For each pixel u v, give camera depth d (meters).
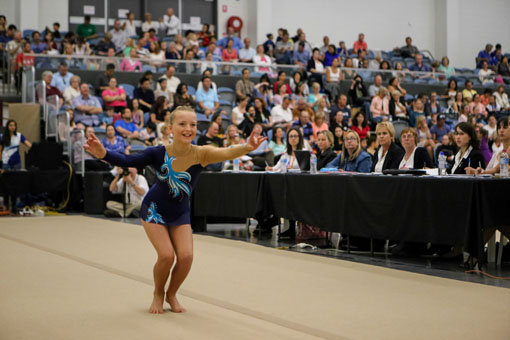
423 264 5.07
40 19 16.64
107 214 9.08
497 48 19.42
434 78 15.48
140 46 14.38
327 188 5.79
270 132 10.53
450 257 5.38
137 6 17.91
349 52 18.11
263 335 2.96
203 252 5.69
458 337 2.90
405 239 5.04
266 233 7.13
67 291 4.00
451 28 20.23
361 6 19.77
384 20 20.02
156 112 11.30
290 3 19.00
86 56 12.73
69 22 17.22
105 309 3.50
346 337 2.92
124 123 10.84
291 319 3.27
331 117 12.11
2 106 11.22
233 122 11.62
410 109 13.13
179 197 3.45
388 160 6.02
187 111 3.40
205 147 3.48
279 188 6.38
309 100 12.98
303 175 6.06
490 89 15.08
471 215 4.57
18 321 3.23
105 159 3.28
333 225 5.72
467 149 5.77
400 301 3.69
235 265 4.99
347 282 4.28
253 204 6.53
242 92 12.88
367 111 12.85
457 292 3.94
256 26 18.27
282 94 12.89
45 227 7.75
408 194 5.03
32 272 4.68
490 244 5.12
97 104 11.34
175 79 12.86
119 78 12.92
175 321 3.23
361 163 6.46
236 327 3.10
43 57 12.45
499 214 4.66
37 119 11.42
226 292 3.96
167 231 3.46
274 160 9.22
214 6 18.58
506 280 4.36
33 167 9.83
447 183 4.73
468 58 20.67
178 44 15.13
